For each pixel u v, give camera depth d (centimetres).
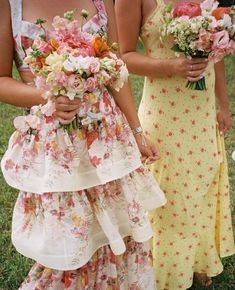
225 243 292
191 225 275
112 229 216
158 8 243
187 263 282
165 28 236
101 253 232
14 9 203
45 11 205
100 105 204
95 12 214
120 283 243
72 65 178
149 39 251
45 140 206
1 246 327
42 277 234
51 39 192
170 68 242
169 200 272
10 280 299
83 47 190
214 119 265
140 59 251
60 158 205
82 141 206
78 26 193
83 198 213
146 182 234
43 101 203
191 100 252
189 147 260
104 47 192
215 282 303
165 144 261
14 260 314
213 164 267
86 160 212
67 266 211
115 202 222
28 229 220
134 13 246
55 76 179
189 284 287
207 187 271
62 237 210
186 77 240
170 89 252
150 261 251
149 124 264
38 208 215
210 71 252
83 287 234
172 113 255
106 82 196
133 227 221
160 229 280
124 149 219
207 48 229
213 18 225
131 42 254
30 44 204
